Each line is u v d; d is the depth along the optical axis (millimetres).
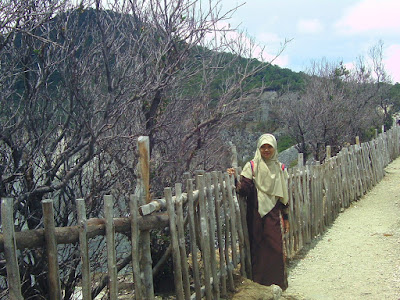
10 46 3799
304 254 6297
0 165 3539
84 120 3715
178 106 5719
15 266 2428
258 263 4828
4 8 3168
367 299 4648
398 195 10211
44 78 3803
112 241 2998
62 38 4129
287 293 4785
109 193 4391
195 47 5547
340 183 8938
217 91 6363
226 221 4496
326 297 4707
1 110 3756
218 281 4293
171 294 4934
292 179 6207
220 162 6730
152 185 5172
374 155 11844
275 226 4762
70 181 4270
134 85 4383
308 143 14898
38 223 3865
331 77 16953
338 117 14469
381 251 6258
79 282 4230
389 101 24297
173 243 3551
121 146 4719
